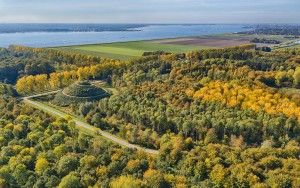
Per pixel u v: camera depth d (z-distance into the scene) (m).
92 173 125.19
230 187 118.38
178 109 198.50
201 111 194.62
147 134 177.50
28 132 159.00
